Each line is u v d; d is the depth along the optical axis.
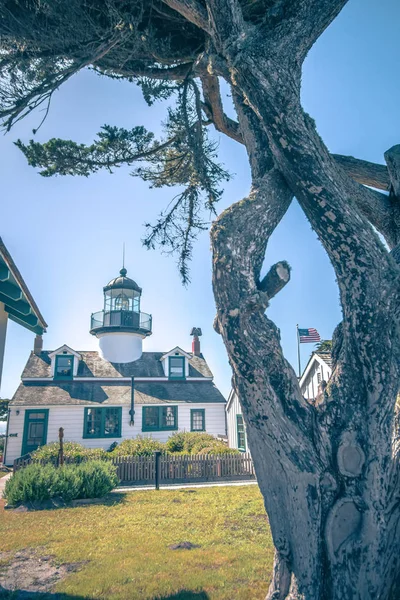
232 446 23.17
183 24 5.98
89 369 26.47
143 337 29.70
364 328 3.61
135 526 8.67
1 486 14.70
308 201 3.93
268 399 3.58
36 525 8.91
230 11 4.20
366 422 3.60
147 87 6.79
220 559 6.43
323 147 4.02
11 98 5.86
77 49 5.68
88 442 23.00
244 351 3.60
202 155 7.55
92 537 7.84
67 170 7.97
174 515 9.65
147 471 16.45
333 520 3.51
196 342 30.59
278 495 3.62
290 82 3.97
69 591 5.33
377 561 3.45
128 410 24.03
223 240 3.85
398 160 5.06
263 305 3.67
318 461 3.62
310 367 17.39
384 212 5.18
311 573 3.50
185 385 26.64
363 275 3.67
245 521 8.94
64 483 11.57
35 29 5.45
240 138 7.30
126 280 30.06
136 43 5.78
